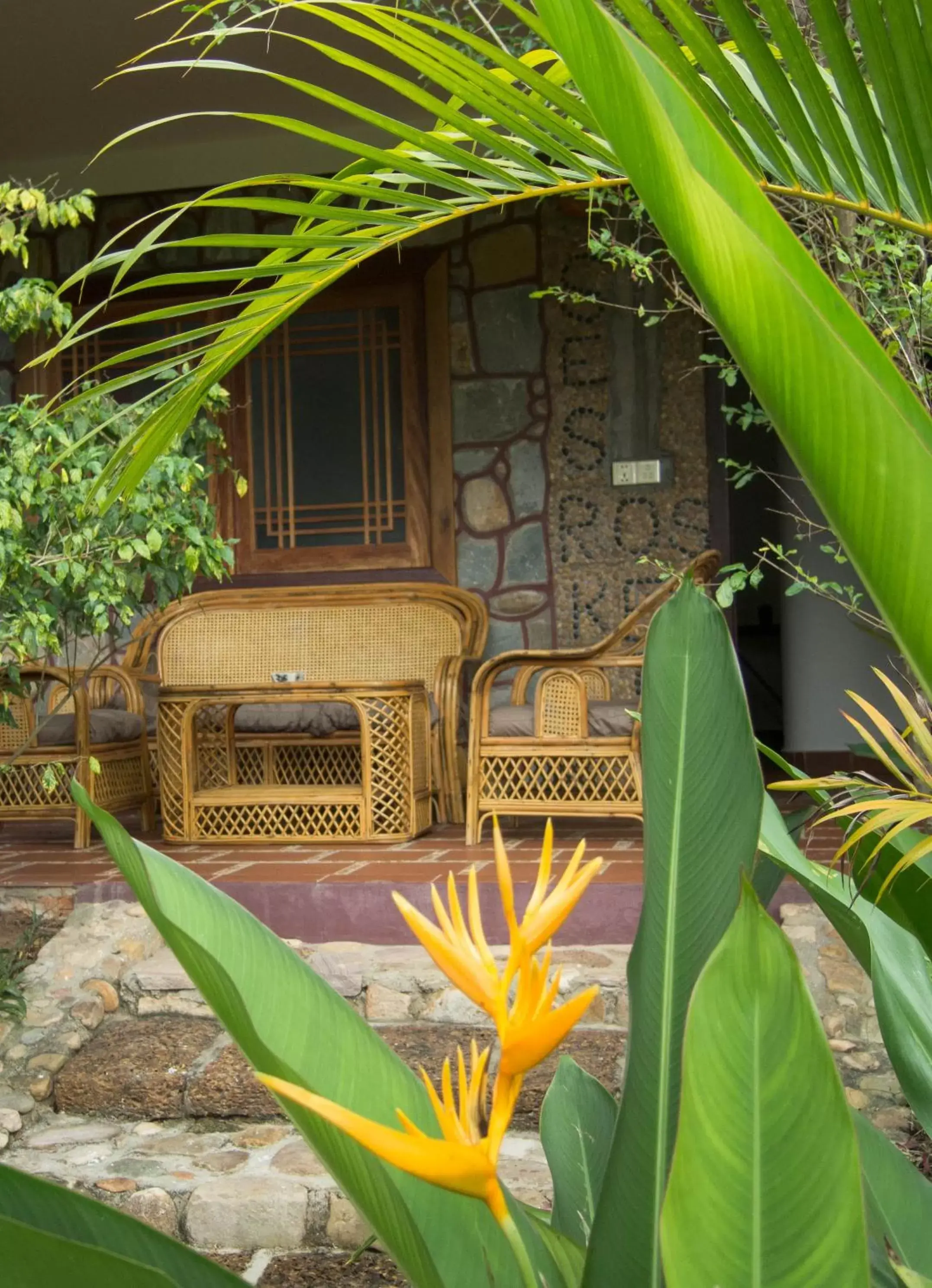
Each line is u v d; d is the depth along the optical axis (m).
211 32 1.13
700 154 0.62
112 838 0.63
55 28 5.45
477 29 4.05
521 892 3.75
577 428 6.36
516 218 6.41
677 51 0.93
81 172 6.77
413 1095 0.75
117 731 5.17
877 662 6.97
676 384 6.25
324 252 1.53
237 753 5.81
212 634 6.40
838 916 1.13
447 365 6.47
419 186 6.34
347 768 5.88
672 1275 0.58
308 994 0.76
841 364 0.62
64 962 3.61
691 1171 0.57
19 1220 0.61
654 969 0.83
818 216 2.87
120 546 3.60
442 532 6.47
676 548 6.24
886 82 0.88
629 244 6.09
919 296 2.62
